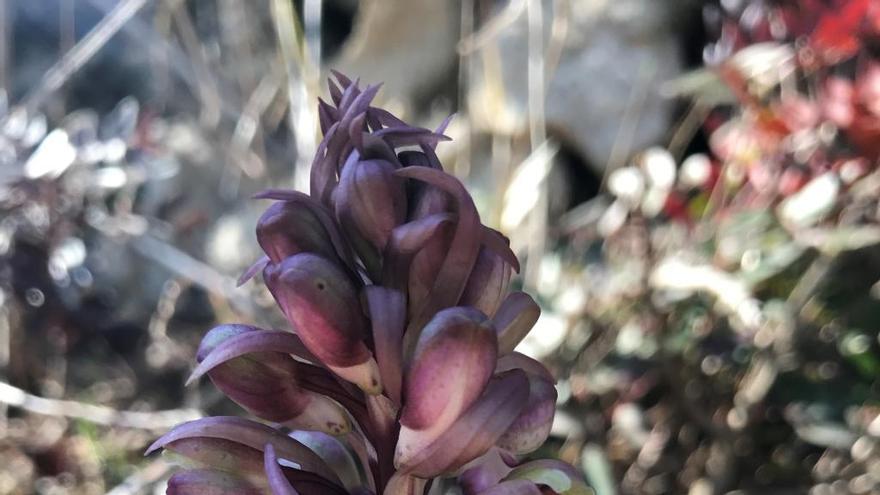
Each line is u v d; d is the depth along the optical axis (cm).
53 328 24
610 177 25
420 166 8
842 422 20
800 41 21
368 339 8
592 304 21
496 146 25
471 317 8
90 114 29
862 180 20
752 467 21
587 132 29
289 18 22
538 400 9
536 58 22
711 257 21
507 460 10
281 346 8
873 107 20
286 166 27
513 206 22
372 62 34
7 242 23
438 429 8
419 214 8
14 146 24
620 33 29
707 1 29
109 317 25
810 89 21
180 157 28
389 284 8
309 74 22
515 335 9
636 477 21
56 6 34
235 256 26
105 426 24
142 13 31
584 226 25
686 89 23
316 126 22
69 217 24
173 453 9
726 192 22
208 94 26
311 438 10
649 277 21
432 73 33
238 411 22
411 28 33
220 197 28
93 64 32
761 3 22
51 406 21
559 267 23
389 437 9
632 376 21
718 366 21
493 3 31
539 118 23
